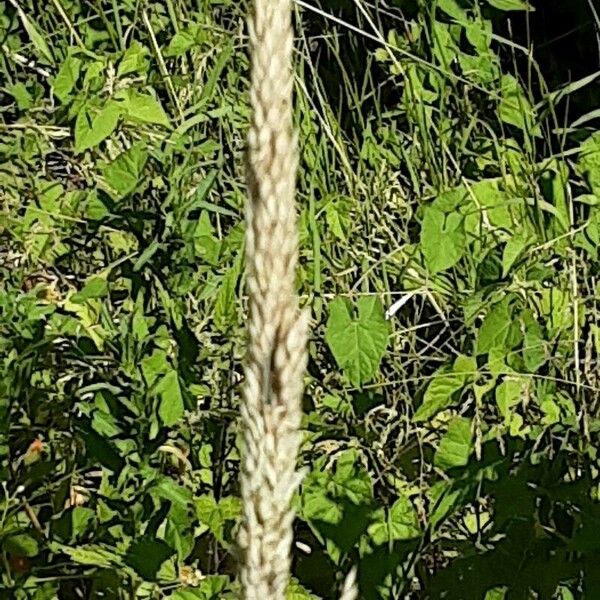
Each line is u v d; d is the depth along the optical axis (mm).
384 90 3516
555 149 3426
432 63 3045
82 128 2836
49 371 2641
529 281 2514
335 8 3525
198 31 3125
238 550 1180
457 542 2336
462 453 2162
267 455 1135
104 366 2643
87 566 2275
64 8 3590
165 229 2666
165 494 2258
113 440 2350
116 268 2916
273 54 1060
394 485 2465
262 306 1103
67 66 3117
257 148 1074
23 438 2486
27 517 2354
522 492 2113
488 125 2975
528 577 2102
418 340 2766
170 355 2580
